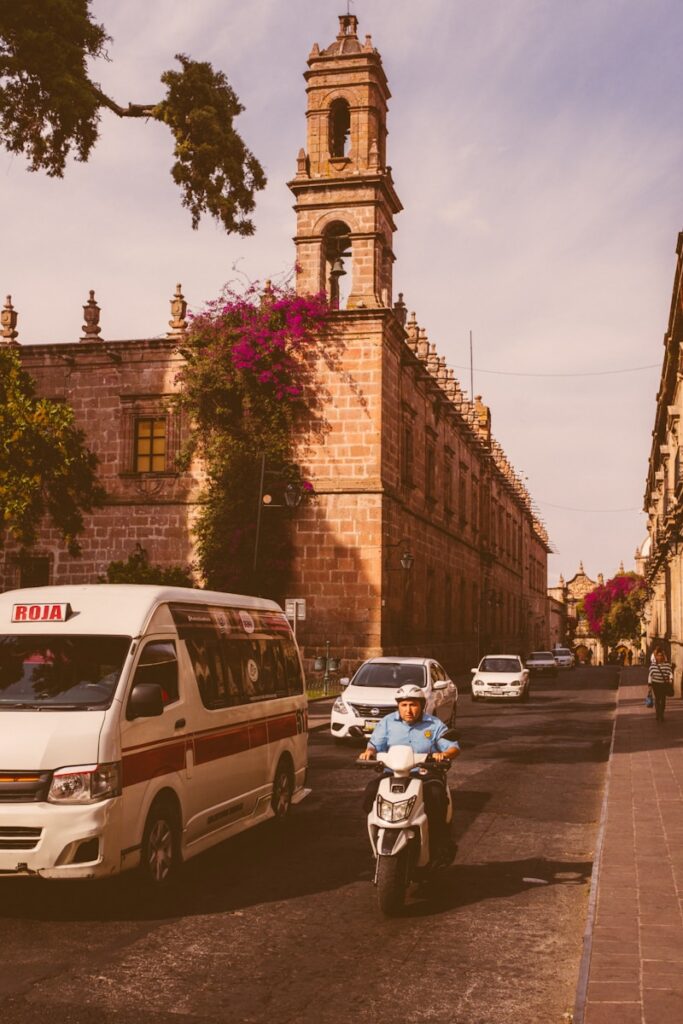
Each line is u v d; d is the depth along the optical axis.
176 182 16.11
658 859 8.66
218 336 35.16
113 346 37.22
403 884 7.21
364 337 35.09
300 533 35.00
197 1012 5.33
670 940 6.19
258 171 16.58
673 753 16.75
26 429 23.88
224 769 9.09
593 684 44.47
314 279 35.84
